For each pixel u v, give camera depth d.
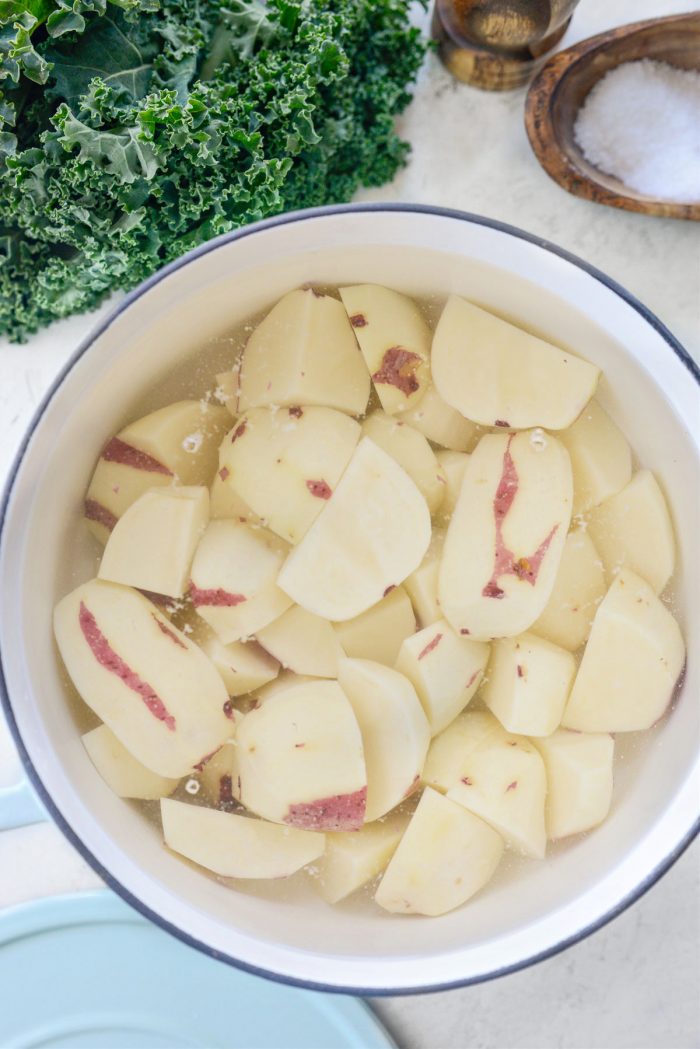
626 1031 0.56
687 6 0.56
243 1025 0.56
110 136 0.48
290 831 0.49
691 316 0.56
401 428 0.50
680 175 0.54
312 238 0.46
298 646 0.50
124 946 0.56
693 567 0.50
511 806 0.49
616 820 0.50
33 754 0.46
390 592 0.50
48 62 0.47
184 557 0.49
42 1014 0.56
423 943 0.49
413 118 0.56
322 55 0.49
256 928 0.48
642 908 0.56
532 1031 0.56
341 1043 0.55
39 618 0.48
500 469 0.49
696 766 0.48
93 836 0.46
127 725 0.48
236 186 0.50
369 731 0.49
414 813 0.50
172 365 0.49
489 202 0.56
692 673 0.50
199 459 0.50
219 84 0.49
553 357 0.49
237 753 0.49
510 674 0.50
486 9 0.51
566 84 0.53
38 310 0.54
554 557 0.49
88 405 0.47
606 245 0.56
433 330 0.50
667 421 0.48
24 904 0.55
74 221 0.50
